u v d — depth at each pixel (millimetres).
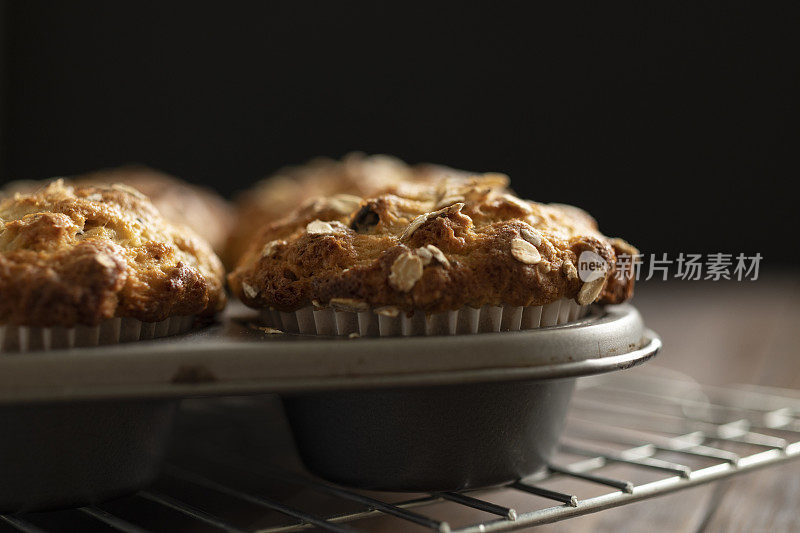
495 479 251
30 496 233
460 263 239
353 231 256
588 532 246
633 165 656
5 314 223
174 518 254
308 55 725
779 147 631
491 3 682
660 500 263
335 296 241
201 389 217
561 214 266
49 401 212
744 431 303
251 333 254
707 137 642
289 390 219
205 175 739
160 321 244
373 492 270
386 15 708
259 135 733
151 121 737
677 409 334
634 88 652
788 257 662
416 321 238
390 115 712
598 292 250
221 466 294
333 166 450
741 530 245
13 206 248
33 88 735
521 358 229
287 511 235
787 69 624
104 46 734
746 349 416
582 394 357
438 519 253
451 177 282
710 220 647
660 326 482
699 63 639
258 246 277
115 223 248
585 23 659
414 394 242
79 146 739
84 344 229
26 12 727
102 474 238
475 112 689
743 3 627
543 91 672
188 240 268
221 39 731
